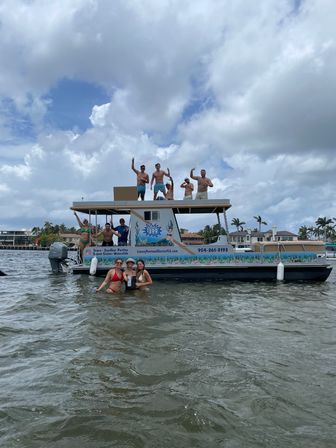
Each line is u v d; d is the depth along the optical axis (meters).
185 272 14.93
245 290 12.55
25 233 192.62
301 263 14.86
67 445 3.13
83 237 16.12
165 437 3.26
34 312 8.49
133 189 15.71
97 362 5.08
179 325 7.30
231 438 3.26
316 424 3.52
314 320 8.02
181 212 16.56
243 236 65.19
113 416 3.61
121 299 10.29
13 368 4.85
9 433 3.29
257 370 4.86
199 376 4.62
